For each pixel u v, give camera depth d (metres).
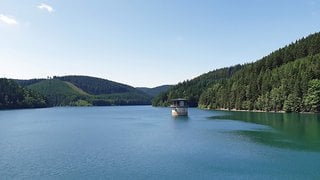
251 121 120.62
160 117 166.12
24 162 51.66
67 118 165.75
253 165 47.94
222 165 48.16
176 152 58.78
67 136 84.38
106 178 42.16
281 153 56.25
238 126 103.31
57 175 43.81
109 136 83.56
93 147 65.44
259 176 42.28
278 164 48.34
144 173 44.31
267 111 184.88
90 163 50.44
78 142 72.69
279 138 73.25
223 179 41.25
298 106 164.12
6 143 72.06
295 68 182.62
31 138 80.69
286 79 176.00
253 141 69.88
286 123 107.38
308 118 125.38
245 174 43.31
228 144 66.56
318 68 168.75
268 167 46.66
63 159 53.62
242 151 58.62
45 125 121.12
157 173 44.28
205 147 63.53
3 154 58.53
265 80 196.62
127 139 77.12
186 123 121.38
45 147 65.94
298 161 50.09
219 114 174.38
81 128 107.69
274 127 96.75
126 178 42.03
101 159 53.28
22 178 42.59
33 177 43.00
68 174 44.19
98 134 88.56
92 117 175.38
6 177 43.12
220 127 102.31
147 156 55.44
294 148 60.66
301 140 69.69
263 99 189.62
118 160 52.41
